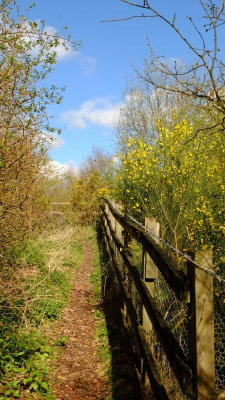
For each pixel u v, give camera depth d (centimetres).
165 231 671
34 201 584
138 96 1063
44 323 555
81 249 1219
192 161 656
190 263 179
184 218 645
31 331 501
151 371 277
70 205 1861
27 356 435
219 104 246
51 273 756
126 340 449
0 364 396
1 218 491
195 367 171
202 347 169
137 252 569
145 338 328
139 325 347
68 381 414
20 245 672
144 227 363
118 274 579
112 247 771
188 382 176
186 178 658
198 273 172
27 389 372
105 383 408
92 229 1705
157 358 328
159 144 760
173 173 683
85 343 518
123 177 884
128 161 760
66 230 1184
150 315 294
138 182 763
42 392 375
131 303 422
